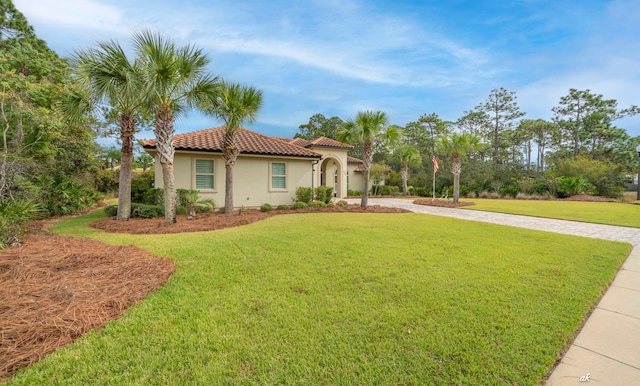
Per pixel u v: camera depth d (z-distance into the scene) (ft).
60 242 21.99
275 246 22.41
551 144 160.97
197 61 30.91
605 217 44.62
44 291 12.85
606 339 10.53
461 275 16.60
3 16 51.78
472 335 10.43
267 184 52.29
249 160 50.65
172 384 7.94
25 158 37.86
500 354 9.38
